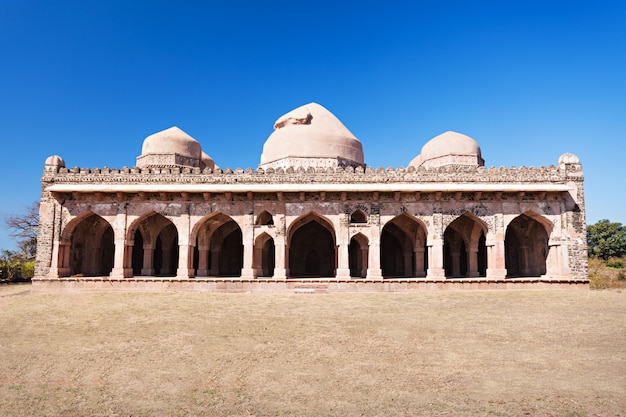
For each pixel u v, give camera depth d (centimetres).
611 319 1045
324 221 1789
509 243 2019
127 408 568
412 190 1599
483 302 1323
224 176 1661
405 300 1374
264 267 1966
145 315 1152
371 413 537
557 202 1661
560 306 1234
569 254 1628
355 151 2038
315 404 569
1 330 998
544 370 685
